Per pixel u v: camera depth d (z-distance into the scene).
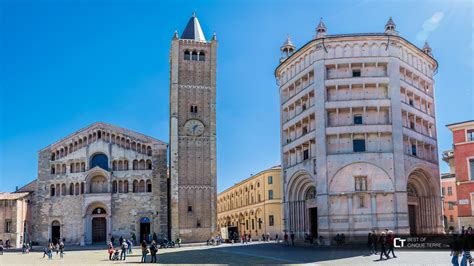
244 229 152.75
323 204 73.88
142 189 107.56
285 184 88.00
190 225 105.12
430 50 90.88
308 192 82.88
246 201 151.00
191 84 111.69
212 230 105.94
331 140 76.31
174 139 107.88
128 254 72.75
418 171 80.19
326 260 49.09
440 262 42.94
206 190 107.44
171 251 77.44
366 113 76.88
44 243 106.19
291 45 95.44
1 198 104.31
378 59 77.38
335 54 78.44
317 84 78.06
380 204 73.00
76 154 109.19
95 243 106.00
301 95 83.44
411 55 83.06
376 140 75.56
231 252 68.44
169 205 111.44
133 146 109.31
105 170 107.00
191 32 116.50
